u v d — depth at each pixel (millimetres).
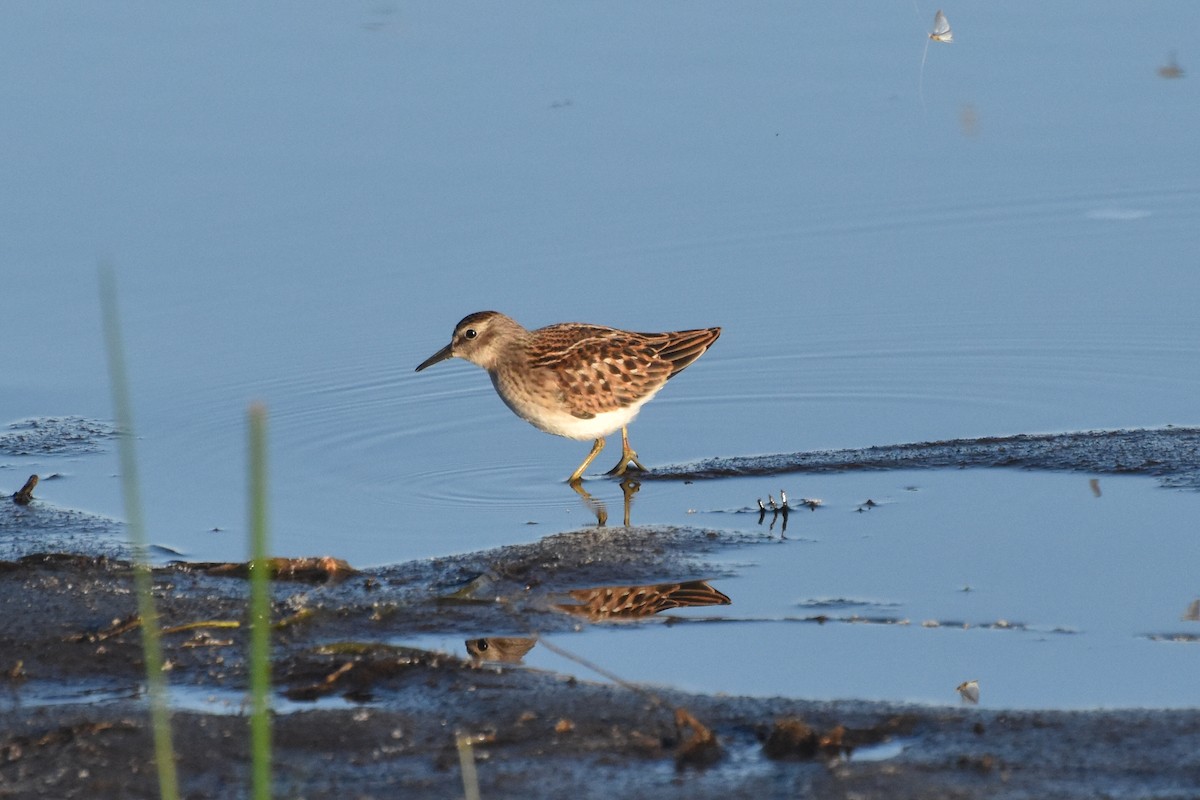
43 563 13000
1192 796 8562
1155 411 16266
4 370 17688
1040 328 18297
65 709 10227
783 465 15250
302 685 10703
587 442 16234
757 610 11891
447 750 9547
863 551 13039
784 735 9406
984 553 12891
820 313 18844
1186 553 12719
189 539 13766
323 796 8977
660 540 13391
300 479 15164
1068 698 10188
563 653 11086
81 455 15805
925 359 17781
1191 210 20734
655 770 9195
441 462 15648
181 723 9922
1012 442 15492
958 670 10695
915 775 8922
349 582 12602
